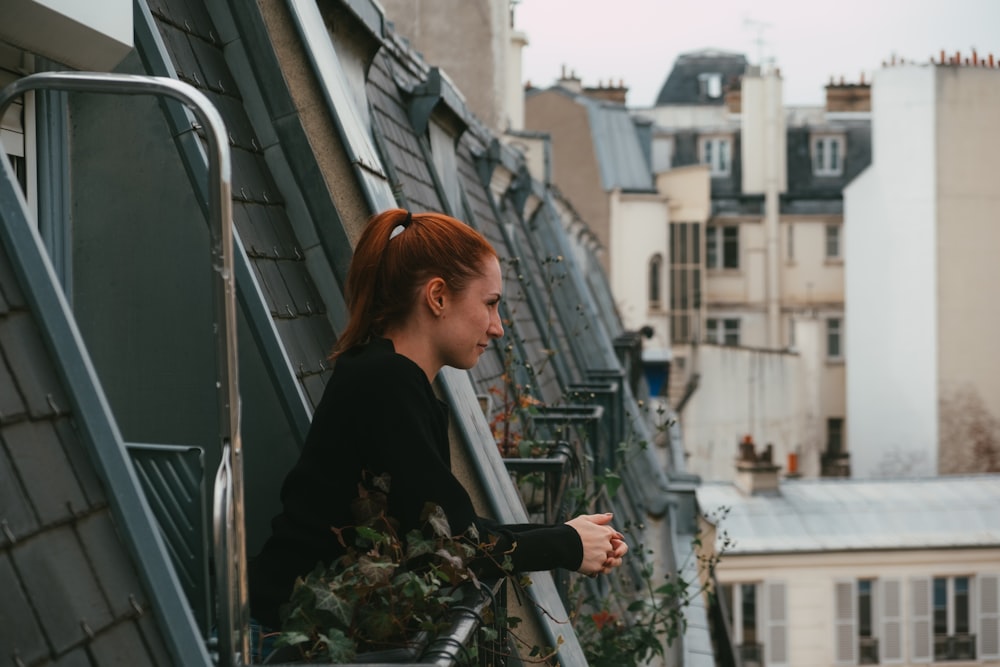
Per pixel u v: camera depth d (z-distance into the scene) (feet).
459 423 13.75
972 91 169.48
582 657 13.80
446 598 7.63
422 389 8.25
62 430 6.75
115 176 11.61
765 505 101.30
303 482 8.25
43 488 6.36
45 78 6.77
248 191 12.89
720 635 39.86
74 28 10.38
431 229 8.79
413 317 8.75
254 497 11.65
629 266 171.42
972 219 169.17
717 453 164.25
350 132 14.23
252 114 13.97
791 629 97.30
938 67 168.96
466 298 8.76
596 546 8.59
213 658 7.14
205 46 13.48
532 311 43.37
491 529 8.29
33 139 11.23
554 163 172.45
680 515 45.78
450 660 6.89
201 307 11.57
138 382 11.57
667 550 40.47
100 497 6.81
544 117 172.86
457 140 36.14
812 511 100.63
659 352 96.84
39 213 11.26
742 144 188.65
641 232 171.73
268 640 8.19
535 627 12.92
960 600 98.07
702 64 225.35
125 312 11.60
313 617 7.47
